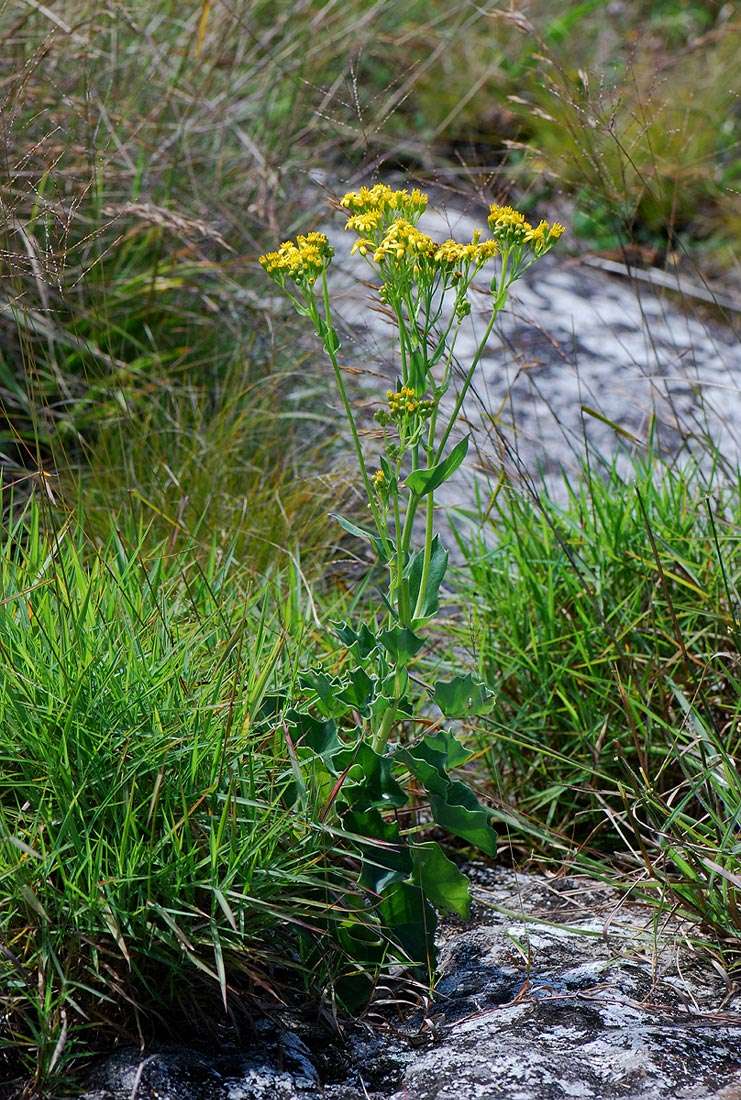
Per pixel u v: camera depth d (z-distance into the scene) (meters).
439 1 5.60
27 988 1.47
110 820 1.59
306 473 3.19
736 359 4.35
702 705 2.24
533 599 2.46
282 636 1.88
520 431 3.45
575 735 2.33
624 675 2.33
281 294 3.65
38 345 3.24
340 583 2.79
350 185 4.26
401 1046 1.59
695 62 6.00
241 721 1.73
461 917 1.76
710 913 1.83
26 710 1.64
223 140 3.97
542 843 2.22
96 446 3.13
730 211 5.13
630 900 2.00
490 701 1.68
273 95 4.09
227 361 3.53
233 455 3.11
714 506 2.79
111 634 1.79
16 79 3.05
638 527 2.53
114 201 3.50
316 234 1.63
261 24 4.40
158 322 3.54
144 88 3.76
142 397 3.26
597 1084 1.45
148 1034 1.54
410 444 1.63
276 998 1.63
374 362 3.55
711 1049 1.54
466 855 2.21
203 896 1.58
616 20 6.48
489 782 2.33
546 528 2.56
